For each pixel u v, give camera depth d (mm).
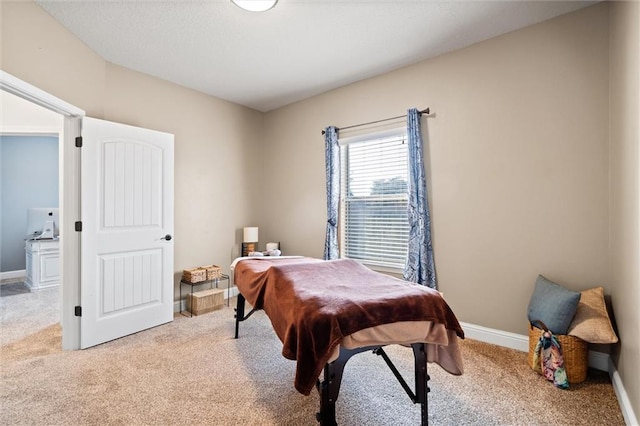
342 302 1406
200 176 3770
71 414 1721
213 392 1944
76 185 2590
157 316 3100
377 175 3475
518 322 2502
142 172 3000
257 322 3205
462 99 2768
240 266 2529
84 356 2432
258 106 4301
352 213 3695
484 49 2652
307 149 4000
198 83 3543
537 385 1996
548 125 2369
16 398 1866
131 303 2895
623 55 1783
